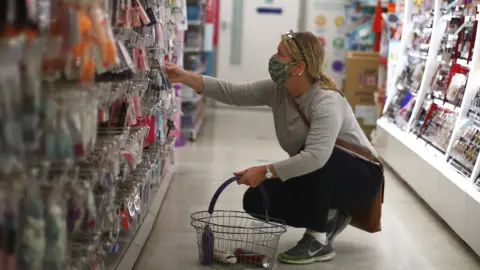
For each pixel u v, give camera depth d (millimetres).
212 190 5035
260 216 3463
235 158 6398
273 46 10508
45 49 1628
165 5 4000
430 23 5809
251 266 3291
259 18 10445
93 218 2168
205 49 7953
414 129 5613
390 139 5973
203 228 3352
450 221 4047
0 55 1325
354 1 9805
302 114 3320
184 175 5523
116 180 2500
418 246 3863
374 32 8945
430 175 4555
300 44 3176
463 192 3777
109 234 2537
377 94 7406
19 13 1398
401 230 4176
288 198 3426
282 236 3939
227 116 9578
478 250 3486
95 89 1992
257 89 3498
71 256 2139
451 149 4441
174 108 4570
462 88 4695
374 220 3615
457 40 4762
